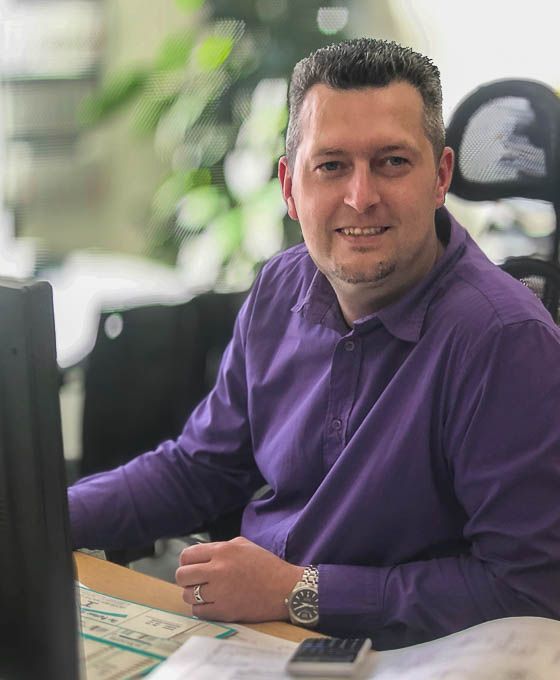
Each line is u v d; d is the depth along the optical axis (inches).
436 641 39.9
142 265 137.6
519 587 44.8
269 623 45.1
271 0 110.9
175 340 87.0
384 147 47.9
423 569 47.1
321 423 53.7
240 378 60.7
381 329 51.4
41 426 30.6
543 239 61.4
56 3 131.0
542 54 115.5
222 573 44.8
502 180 61.7
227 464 61.0
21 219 139.0
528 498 45.4
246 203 117.0
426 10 118.6
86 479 60.7
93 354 84.5
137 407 85.6
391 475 49.4
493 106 61.9
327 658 37.8
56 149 136.3
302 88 50.5
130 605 45.6
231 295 90.3
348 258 49.7
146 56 131.2
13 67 133.6
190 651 39.8
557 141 59.9
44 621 32.4
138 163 134.8
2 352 30.2
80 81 133.4
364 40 50.9
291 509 55.8
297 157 51.0
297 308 56.8
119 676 38.0
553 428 45.3
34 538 31.5
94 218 138.4
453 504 49.9
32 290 29.7
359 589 46.3
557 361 46.1
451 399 47.9
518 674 35.6
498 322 46.9
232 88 112.7
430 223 50.8
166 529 60.5
